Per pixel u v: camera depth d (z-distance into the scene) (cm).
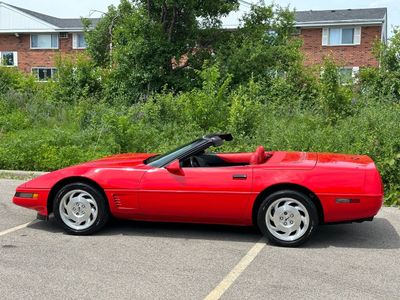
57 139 1189
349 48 3228
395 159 835
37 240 590
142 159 652
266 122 1162
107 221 616
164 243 579
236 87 1939
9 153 1102
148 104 1375
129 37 2061
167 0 2005
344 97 1237
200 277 468
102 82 2170
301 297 422
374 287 446
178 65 2184
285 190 561
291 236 564
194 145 611
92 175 604
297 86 1886
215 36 2192
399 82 1734
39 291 432
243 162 657
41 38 3938
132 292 431
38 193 614
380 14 3262
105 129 1216
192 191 578
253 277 469
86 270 485
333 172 557
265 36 2145
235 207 572
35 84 2292
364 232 638
